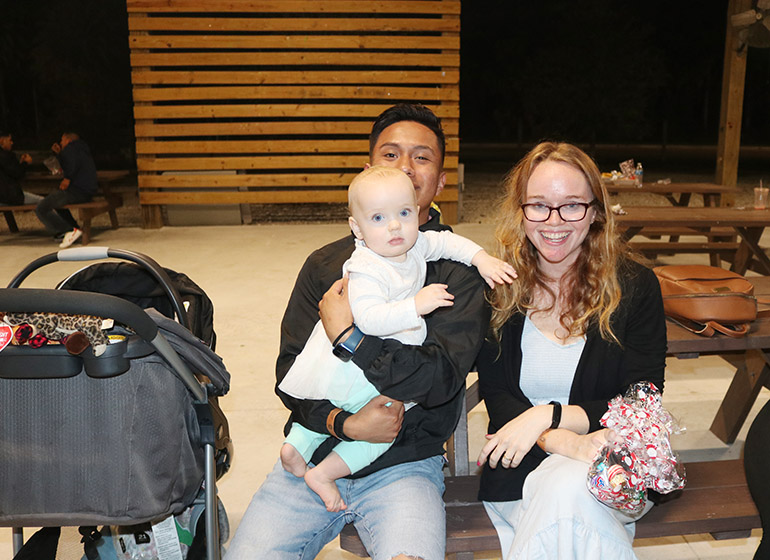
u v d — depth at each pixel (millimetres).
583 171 2064
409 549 1823
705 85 32125
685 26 31531
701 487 2246
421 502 1960
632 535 2033
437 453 2086
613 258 2121
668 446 1797
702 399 4113
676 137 32219
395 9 9734
